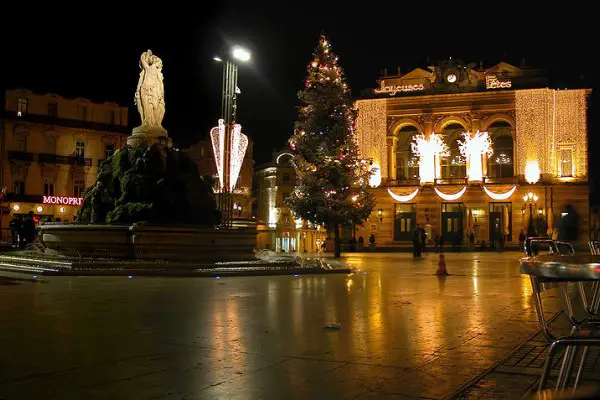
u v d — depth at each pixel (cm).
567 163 5366
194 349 680
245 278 1716
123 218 2125
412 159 5884
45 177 5603
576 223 1427
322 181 3525
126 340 732
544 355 641
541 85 5519
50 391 502
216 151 3847
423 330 811
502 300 1170
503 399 473
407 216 5756
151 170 2205
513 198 5422
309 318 921
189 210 2259
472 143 5594
